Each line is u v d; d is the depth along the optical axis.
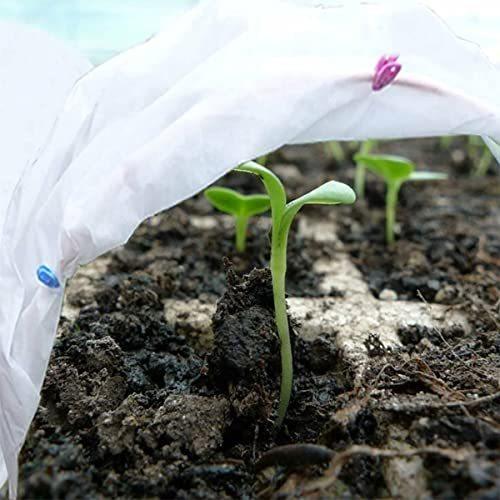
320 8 0.16
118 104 0.15
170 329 0.21
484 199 0.35
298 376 0.19
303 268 0.26
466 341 0.20
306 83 0.14
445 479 0.14
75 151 0.15
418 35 0.16
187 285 0.25
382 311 0.23
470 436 0.15
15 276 0.15
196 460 0.16
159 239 0.29
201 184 0.14
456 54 0.16
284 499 0.15
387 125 0.15
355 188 0.35
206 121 0.14
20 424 0.15
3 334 0.15
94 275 0.25
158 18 0.38
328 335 0.21
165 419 0.17
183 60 0.16
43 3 0.36
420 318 0.22
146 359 0.20
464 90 0.16
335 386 0.19
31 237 0.15
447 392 0.16
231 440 0.17
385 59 0.15
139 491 0.15
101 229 0.14
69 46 0.19
